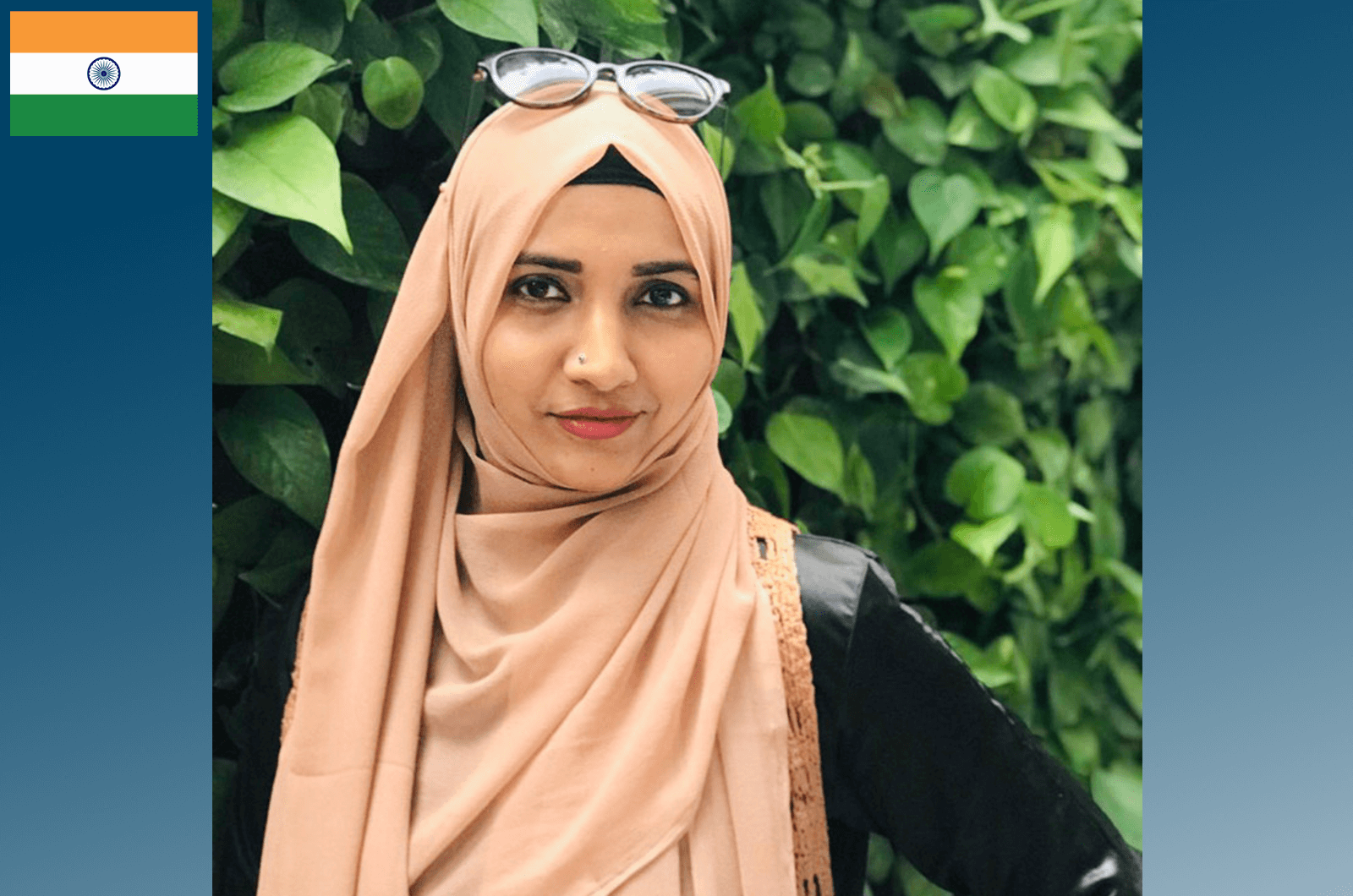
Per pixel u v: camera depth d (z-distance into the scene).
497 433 1.20
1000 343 1.94
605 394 1.12
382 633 1.19
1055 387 1.96
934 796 1.24
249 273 1.43
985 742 1.24
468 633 1.20
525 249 1.11
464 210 1.17
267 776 1.30
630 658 1.15
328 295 1.47
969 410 1.92
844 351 1.84
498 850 1.12
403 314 1.20
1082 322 1.94
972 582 1.90
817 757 1.17
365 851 1.15
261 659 1.33
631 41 1.51
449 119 1.45
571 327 1.12
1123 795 1.98
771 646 1.17
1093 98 1.92
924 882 1.85
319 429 1.41
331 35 1.40
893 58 1.86
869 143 1.87
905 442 1.89
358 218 1.42
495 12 1.39
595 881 1.10
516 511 1.23
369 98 1.38
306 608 1.24
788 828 1.13
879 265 1.85
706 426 1.24
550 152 1.12
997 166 1.91
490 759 1.15
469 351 1.17
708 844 1.12
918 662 1.23
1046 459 1.93
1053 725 1.96
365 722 1.17
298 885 1.16
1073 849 1.24
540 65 1.16
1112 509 2.04
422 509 1.25
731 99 1.75
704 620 1.16
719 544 1.20
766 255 1.75
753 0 1.77
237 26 1.37
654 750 1.12
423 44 1.44
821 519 1.84
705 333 1.15
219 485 1.46
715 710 1.13
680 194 1.13
